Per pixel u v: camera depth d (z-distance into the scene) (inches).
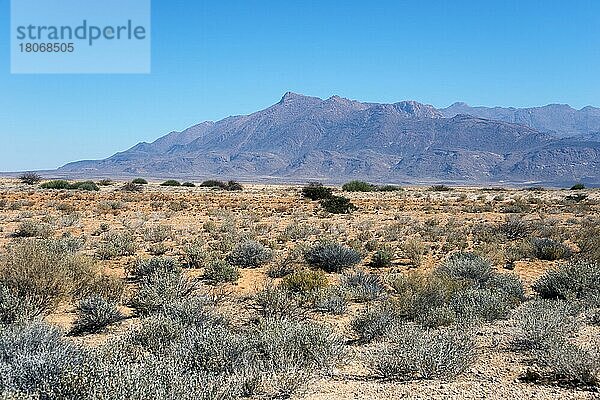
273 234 1310.3
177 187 3971.5
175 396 263.9
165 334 401.4
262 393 317.1
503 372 359.3
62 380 272.8
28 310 486.3
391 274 743.7
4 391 273.7
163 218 1633.9
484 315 522.6
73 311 541.0
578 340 426.0
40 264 542.0
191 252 894.4
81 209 1856.5
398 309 528.1
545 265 887.7
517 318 499.2
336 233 1327.5
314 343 375.2
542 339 408.2
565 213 1920.5
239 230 1350.9
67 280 562.9
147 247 1065.5
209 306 527.5
